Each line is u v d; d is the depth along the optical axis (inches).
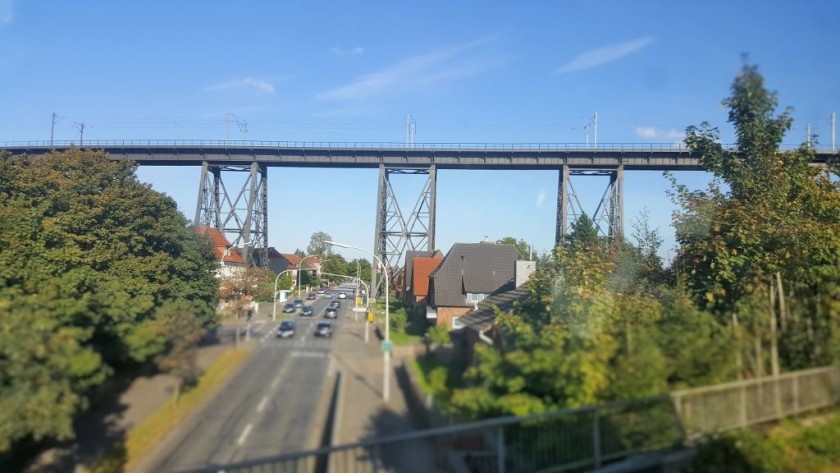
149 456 202.7
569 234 1530.5
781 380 354.6
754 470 294.5
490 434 245.9
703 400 318.0
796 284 481.1
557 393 281.7
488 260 1123.3
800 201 713.0
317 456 210.4
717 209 719.1
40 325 222.1
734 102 474.0
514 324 449.1
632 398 292.8
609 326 382.9
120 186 1067.9
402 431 227.3
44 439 208.1
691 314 404.5
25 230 816.3
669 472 284.5
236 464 190.2
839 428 340.2
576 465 266.8
